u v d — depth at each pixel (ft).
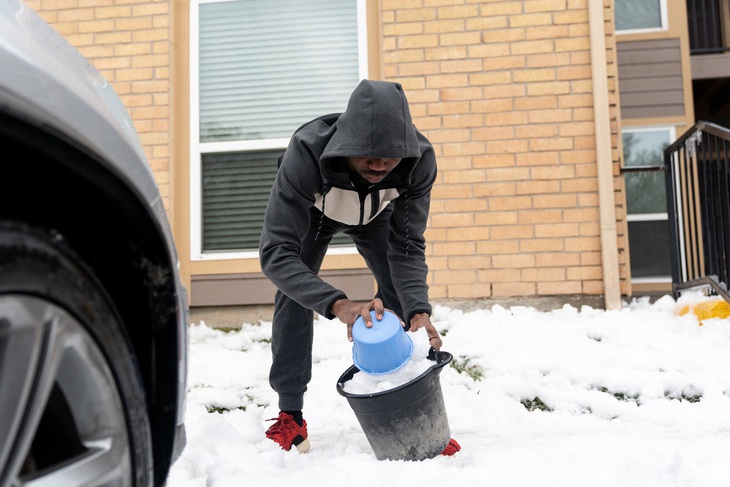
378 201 9.05
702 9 31.76
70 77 4.15
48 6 19.16
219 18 19.53
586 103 18.10
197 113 19.25
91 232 4.42
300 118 19.22
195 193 18.98
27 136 3.67
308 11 19.48
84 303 3.91
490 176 18.07
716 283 16.25
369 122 7.72
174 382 4.75
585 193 17.94
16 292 3.47
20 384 3.43
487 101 18.20
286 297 9.22
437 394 7.66
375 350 7.32
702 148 17.72
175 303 4.74
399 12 18.52
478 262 17.92
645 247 26.81
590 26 18.08
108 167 4.06
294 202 8.22
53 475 3.65
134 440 4.21
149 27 18.92
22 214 3.89
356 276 18.24
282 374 9.21
